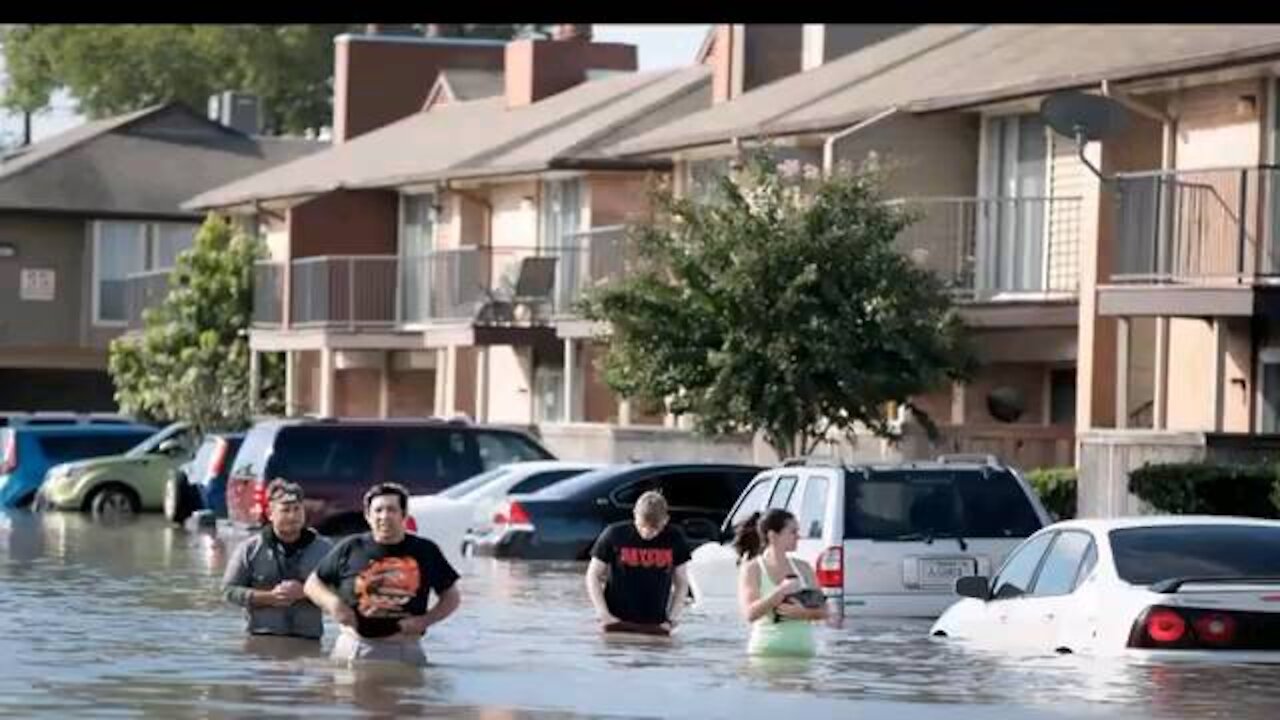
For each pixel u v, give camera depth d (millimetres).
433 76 170500
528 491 83625
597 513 78312
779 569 49469
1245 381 81375
